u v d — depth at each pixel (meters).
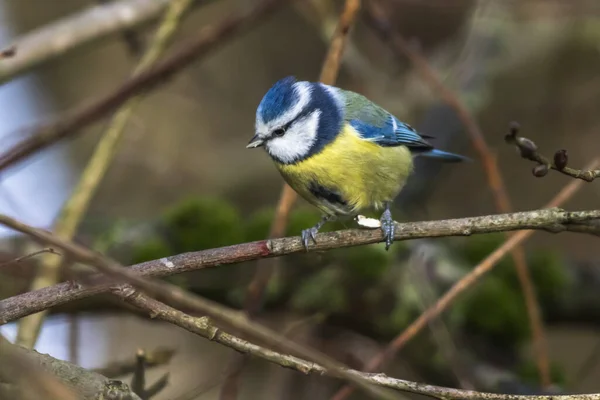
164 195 14.68
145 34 11.07
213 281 9.58
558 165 5.27
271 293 9.77
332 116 7.95
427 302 9.82
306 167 7.88
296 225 10.30
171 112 15.56
